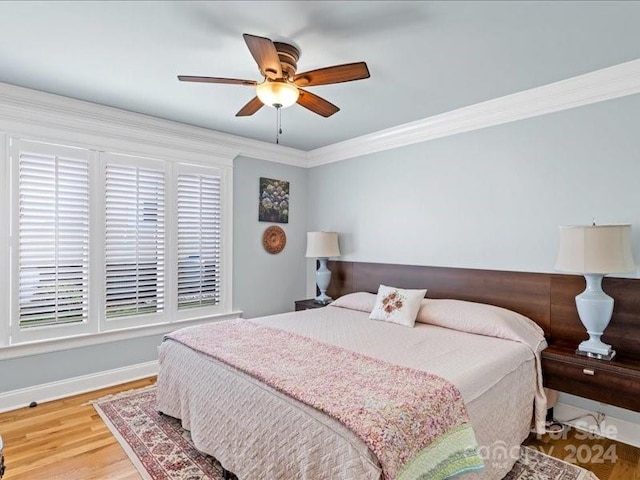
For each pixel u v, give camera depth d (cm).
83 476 201
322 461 140
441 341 241
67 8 175
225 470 194
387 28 193
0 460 141
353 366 193
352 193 421
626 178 240
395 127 360
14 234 280
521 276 286
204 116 331
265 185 435
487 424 186
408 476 133
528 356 229
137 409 278
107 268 323
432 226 346
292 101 214
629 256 218
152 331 350
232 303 407
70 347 304
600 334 229
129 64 234
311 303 420
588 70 239
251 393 181
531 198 283
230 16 183
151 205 348
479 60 226
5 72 245
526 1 170
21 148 282
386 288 326
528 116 283
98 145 317
